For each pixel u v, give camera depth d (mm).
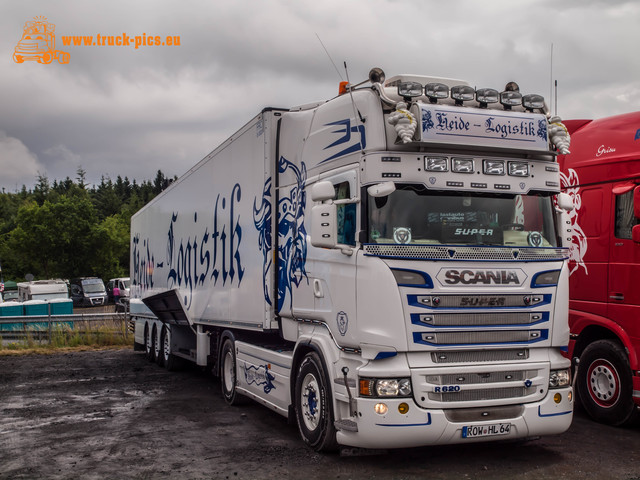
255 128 8742
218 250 10367
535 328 6176
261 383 8422
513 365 6043
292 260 7648
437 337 5852
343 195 6559
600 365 8117
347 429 5945
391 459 6512
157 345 15562
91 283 49406
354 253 6160
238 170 9461
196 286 11695
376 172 6098
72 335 20484
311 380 6949
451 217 6234
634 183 7855
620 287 7844
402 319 5789
